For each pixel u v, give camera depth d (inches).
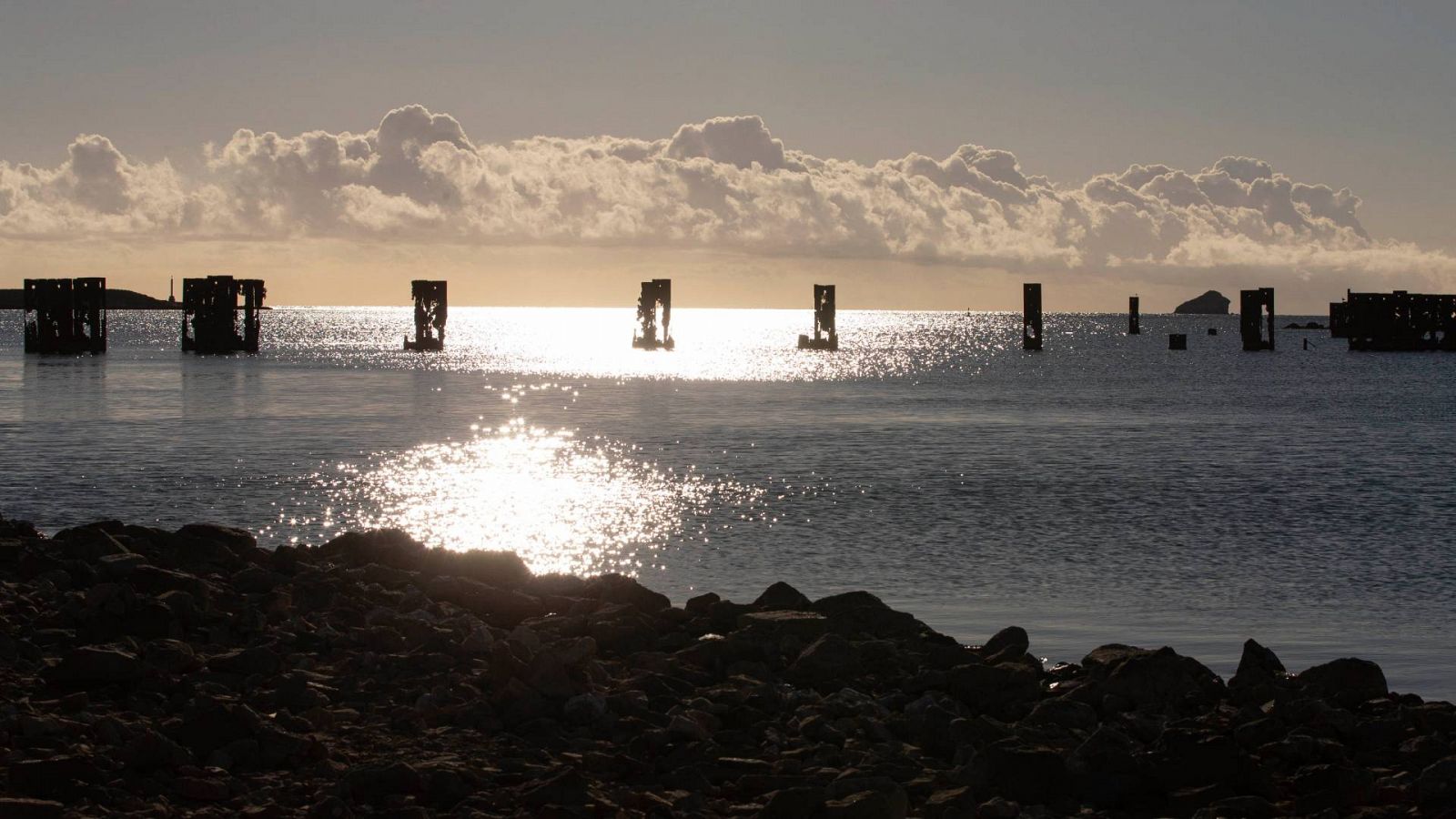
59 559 637.9
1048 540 1382.9
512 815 394.0
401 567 698.2
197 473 1961.1
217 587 599.2
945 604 1045.2
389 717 473.4
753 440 2571.4
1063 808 439.8
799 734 481.1
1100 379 5022.1
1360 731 522.9
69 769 389.4
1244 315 7706.7
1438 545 1355.8
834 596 658.2
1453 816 429.4
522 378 4992.6
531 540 1385.3
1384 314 7618.1
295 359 6279.5
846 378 5147.6
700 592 1101.7
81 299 5925.2
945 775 446.3
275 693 478.6
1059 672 596.7
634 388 4416.8
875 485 1861.5
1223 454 2314.2
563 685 493.0
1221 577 1171.3
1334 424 2972.4
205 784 396.5
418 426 2847.0
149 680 479.5
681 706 495.2
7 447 2325.3
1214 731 513.0
